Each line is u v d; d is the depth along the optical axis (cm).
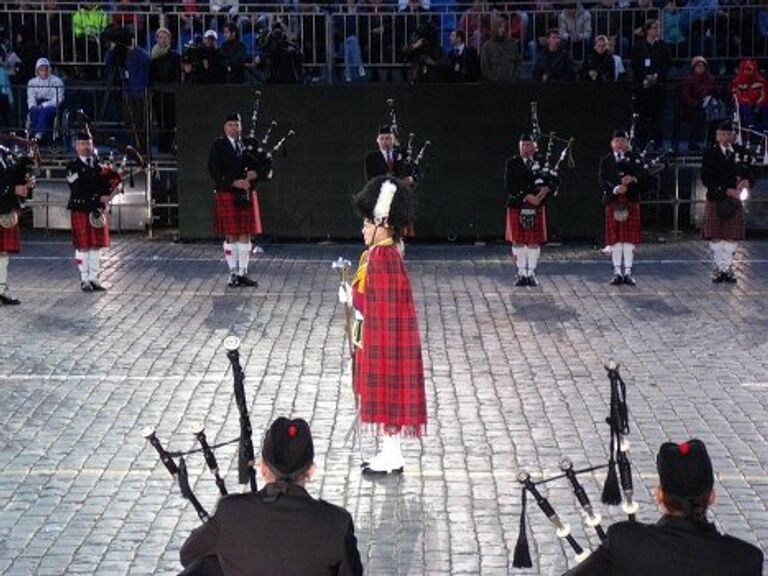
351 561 644
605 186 1950
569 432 1264
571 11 2495
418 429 1138
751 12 2494
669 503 614
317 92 2311
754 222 2380
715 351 1567
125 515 1062
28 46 2544
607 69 2355
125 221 2431
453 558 981
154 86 2327
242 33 2552
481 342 1616
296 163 2330
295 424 662
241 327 1697
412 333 1134
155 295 1897
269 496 651
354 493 1112
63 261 2161
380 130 1991
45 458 1191
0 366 1502
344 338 1634
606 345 1598
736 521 1043
